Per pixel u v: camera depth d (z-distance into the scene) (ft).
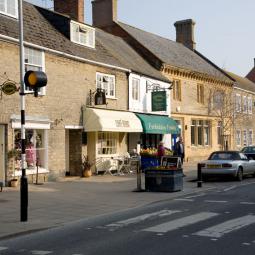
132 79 85.35
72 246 26.66
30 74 33.81
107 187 58.23
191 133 113.91
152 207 42.32
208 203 43.80
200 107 116.88
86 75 71.92
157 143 95.71
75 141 71.36
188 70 109.91
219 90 123.95
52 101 64.44
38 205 42.91
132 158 79.46
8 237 29.60
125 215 37.96
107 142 77.92
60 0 86.33
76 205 43.24
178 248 25.57
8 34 57.52
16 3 64.28
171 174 53.83
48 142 63.82
